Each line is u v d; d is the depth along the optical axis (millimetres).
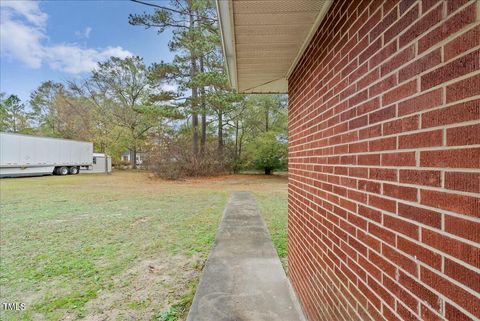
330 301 1722
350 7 1428
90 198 9906
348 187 1460
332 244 1700
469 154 714
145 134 23797
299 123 2559
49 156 19078
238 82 3195
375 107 1184
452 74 773
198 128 19438
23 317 2676
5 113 28875
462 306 726
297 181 2697
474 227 696
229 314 2377
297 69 2602
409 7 964
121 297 3055
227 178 18031
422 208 889
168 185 14461
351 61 1416
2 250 4496
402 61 1000
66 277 3545
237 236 4695
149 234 5406
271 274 3188
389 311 1068
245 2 1545
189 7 15281
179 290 3211
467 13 729
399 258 1008
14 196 10203
